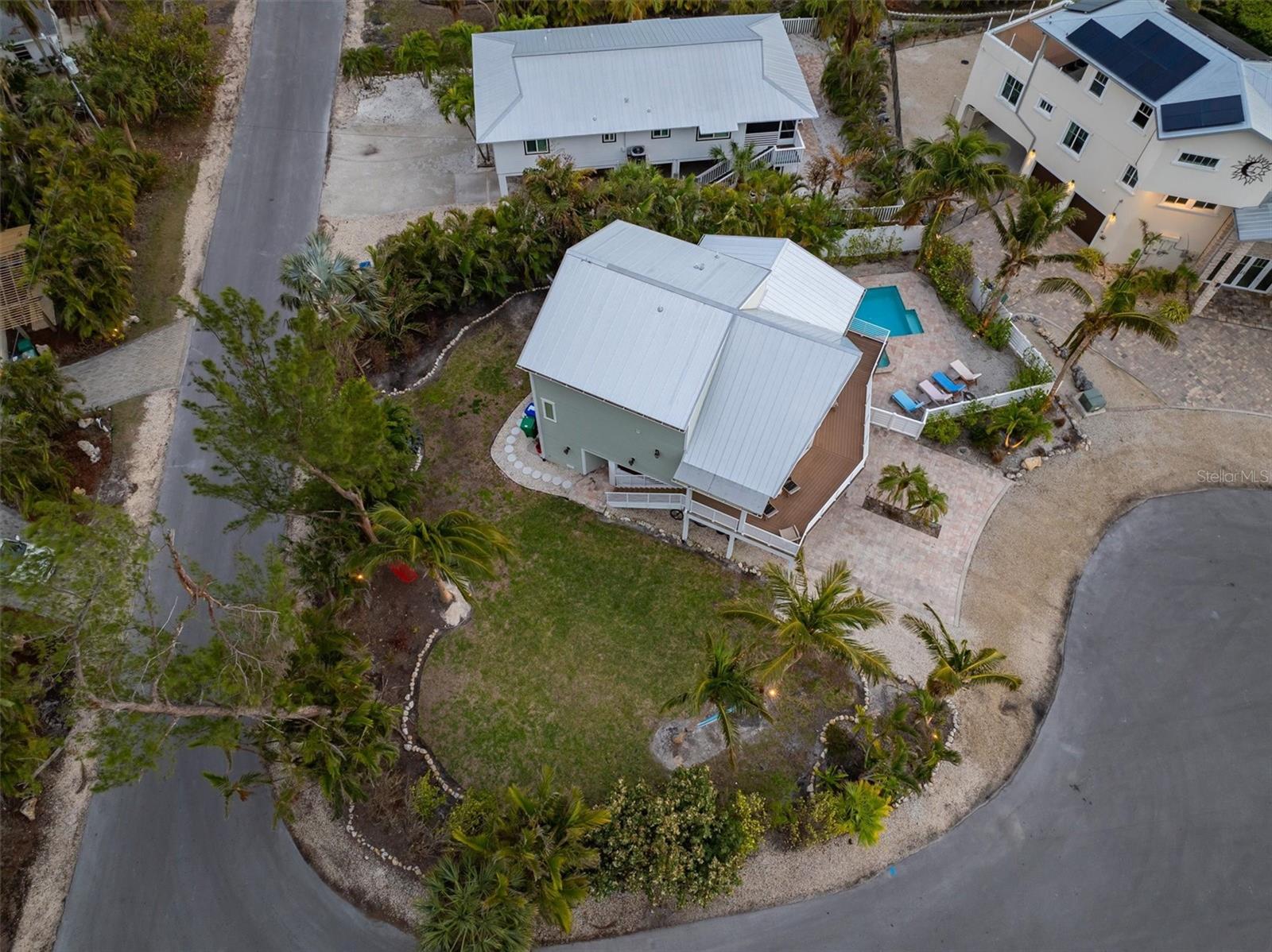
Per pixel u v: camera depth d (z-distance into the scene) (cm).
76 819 2633
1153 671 2959
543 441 3391
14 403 3234
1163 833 2633
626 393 2861
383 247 3866
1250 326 3981
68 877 2539
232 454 2539
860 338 3653
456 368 3825
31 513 3088
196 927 2470
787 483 3139
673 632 3039
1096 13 4066
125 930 2459
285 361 2392
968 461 3519
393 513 2564
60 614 2198
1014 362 3862
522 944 2148
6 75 4450
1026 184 3794
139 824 2638
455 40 5019
